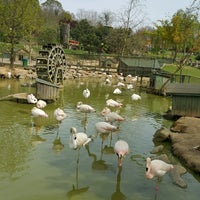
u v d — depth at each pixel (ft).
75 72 124.16
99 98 73.92
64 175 29.86
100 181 29.14
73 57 159.84
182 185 29.04
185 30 114.11
